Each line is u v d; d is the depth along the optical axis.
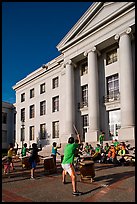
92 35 24.88
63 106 29.31
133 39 21.72
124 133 19.62
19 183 8.98
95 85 24.09
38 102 35.72
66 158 7.11
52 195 6.85
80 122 26.86
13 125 46.50
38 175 10.89
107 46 24.47
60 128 29.53
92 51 24.73
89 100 24.14
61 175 10.69
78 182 8.59
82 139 26.19
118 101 22.61
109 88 24.31
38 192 7.30
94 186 7.81
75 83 28.42
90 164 8.69
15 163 17.81
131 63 20.86
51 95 32.69
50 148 27.66
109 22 22.88
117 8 22.34
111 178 9.17
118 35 21.88
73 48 27.36
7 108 46.50
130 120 19.80
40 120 34.50
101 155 15.61
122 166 13.33
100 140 19.97
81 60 27.97
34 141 35.22
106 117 23.77
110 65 24.31
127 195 6.50
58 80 31.80
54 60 32.28
